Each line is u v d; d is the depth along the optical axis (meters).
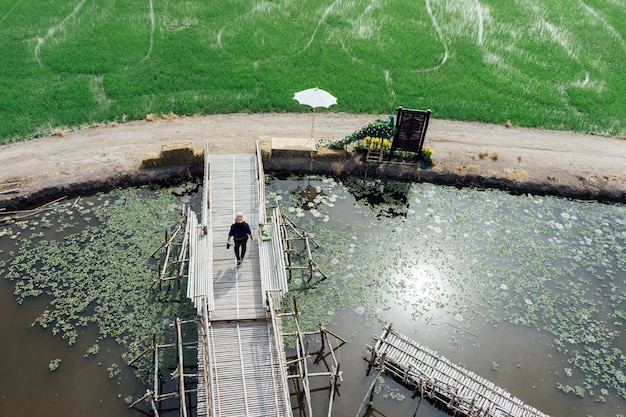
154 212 21.73
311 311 18.33
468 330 18.09
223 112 27.39
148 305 18.12
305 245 20.72
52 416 15.08
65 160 23.52
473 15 36.94
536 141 26.45
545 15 37.38
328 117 27.36
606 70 32.25
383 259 20.38
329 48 32.66
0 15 33.41
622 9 38.50
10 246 19.94
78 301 18.11
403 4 37.62
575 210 23.25
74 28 32.75
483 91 29.84
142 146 24.58
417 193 23.61
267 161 24.19
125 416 15.26
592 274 20.33
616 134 27.45
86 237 20.42
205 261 17.23
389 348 16.95
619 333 18.30
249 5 36.50
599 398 16.36
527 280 19.92
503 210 23.00
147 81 28.95
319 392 16.27
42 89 27.78
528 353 17.53
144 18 34.25
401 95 29.11
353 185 23.89
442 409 15.99
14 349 16.62
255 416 13.99
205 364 14.50
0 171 22.67
